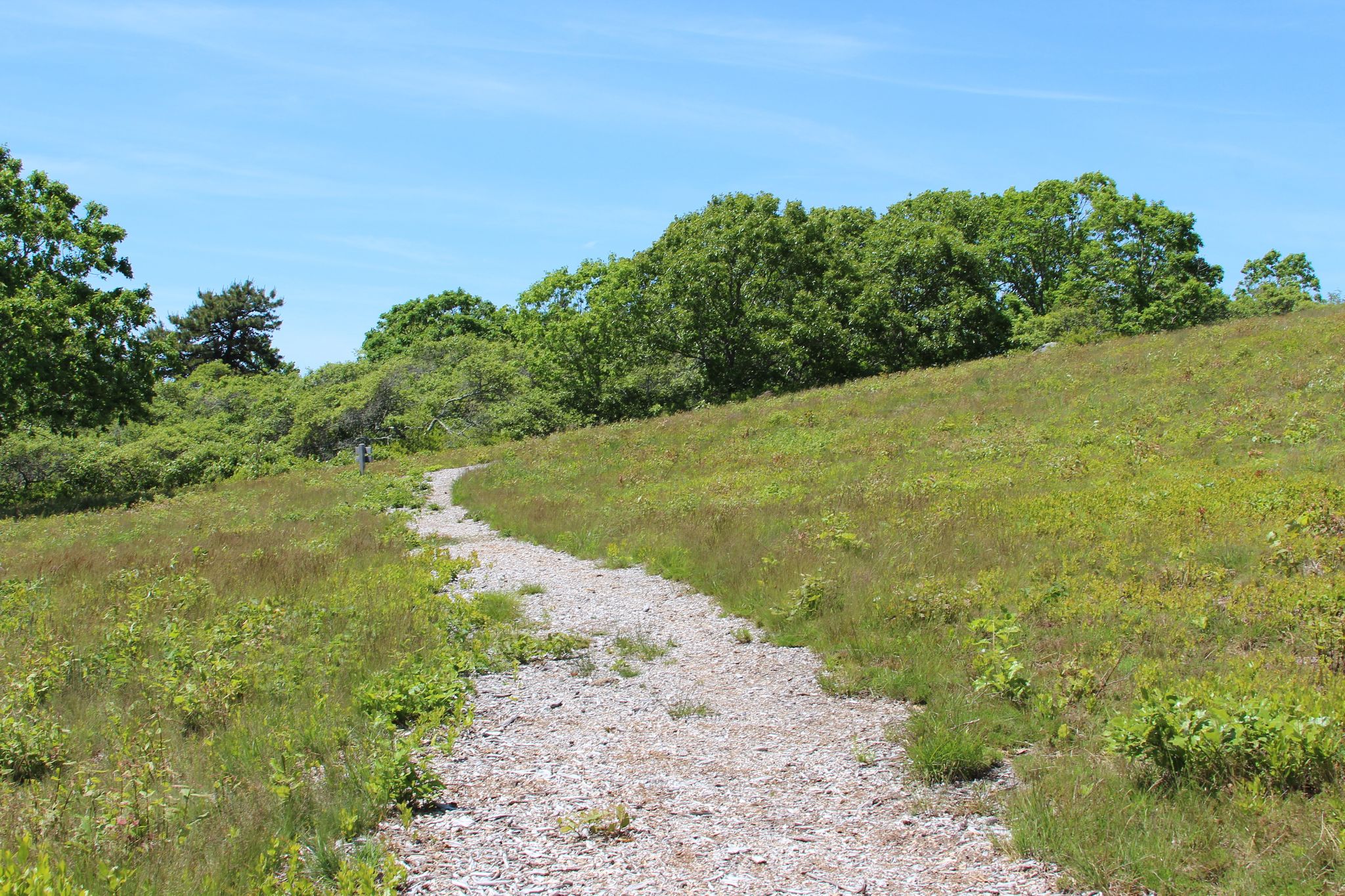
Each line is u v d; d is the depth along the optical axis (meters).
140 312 29.38
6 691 7.38
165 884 4.23
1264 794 4.55
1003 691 6.42
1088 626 7.57
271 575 12.26
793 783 5.48
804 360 40.41
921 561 10.11
